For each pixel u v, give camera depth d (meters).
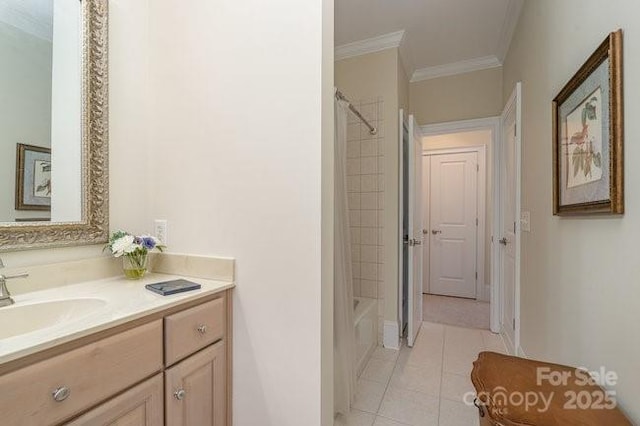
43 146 1.19
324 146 1.23
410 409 1.81
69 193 1.27
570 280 1.36
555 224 1.55
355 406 1.84
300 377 1.24
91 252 1.35
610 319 1.03
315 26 1.20
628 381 0.92
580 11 1.29
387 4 2.26
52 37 1.21
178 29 1.49
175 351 1.09
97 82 1.34
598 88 1.09
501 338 2.85
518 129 2.27
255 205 1.31
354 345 1.94
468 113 3.14
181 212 1.48
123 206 1.47
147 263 1.48
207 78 1.41
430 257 4.45
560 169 1.47
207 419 1.22
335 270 1.71
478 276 4.18
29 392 0.72
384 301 2.69
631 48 0.92
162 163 1.53
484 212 4.15
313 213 1.21
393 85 2.67
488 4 2.27
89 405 0.84
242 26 1.33
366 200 2.75
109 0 1.40
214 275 1.38
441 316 3.48
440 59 3.07
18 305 0.99
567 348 1.39
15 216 1.12
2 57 1.09
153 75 1.55
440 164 4.38
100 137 1.35
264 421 1.30
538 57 1.86
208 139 1.41
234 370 1.36
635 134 0.90
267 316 1.29
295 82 1.24
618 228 0.98
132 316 0.94
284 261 1.26
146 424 0.99
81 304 1.10
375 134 2.72
